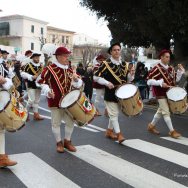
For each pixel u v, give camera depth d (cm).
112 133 818
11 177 551
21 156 661
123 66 770
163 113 839
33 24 7238
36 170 583
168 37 1563
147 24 1516
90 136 836
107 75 753
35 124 986
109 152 694
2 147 589
